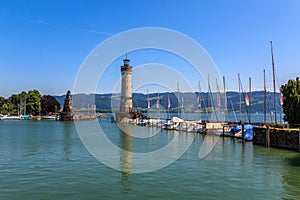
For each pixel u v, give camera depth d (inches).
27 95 6692.9
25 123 4626.0
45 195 724.7
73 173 963.3
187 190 772.0
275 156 1339.8
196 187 800.9
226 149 1589.6
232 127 2326.5
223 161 1206.3
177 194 738.2
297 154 1397.6
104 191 762.2
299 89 1744.6
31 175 932.6
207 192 755.4
